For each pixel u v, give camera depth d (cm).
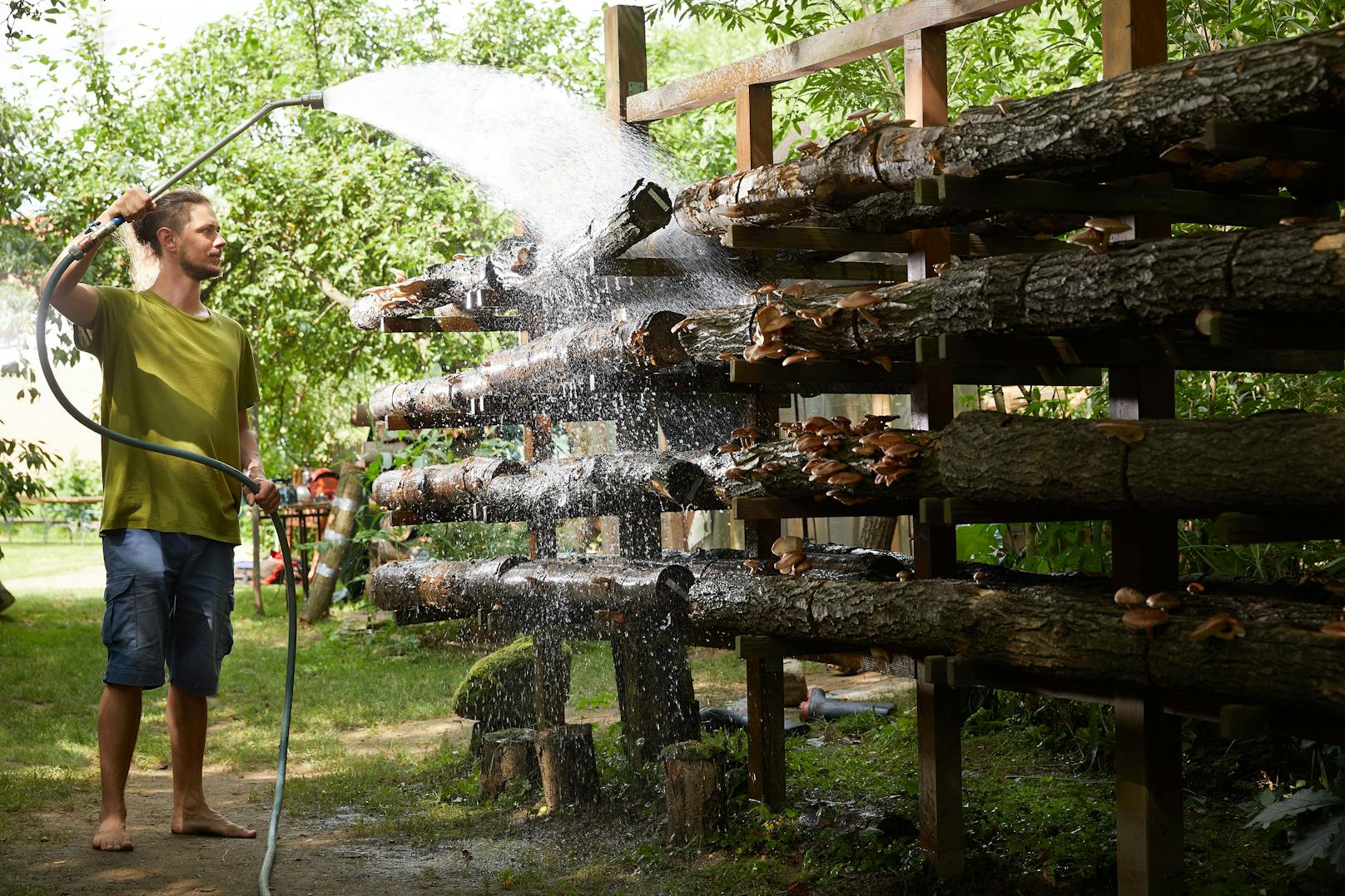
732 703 668
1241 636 271
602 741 576
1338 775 421
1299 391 501
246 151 1116
